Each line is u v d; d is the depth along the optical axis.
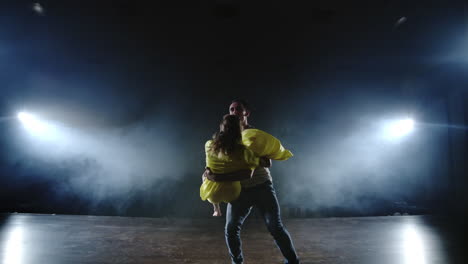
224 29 9.78
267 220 2.26
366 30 9.27
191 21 9.48
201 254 3.31
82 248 3.53
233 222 2.29
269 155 2.26
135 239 4.02
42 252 3.35
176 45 10.31
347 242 3.90
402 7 8.15
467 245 3.71
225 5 8.93
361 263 3.01
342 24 9.23
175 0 8.71
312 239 4.07
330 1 8.48
